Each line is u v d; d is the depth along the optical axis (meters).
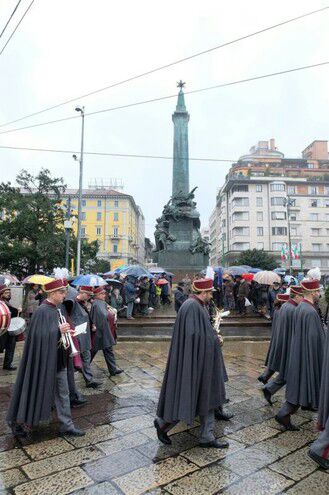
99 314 6.28
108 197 71.12
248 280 14.37
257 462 3.40
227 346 9.30
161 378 6.26
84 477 3.12
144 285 13.25
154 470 3.24
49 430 4.13
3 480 3.08
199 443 3.72
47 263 25.86
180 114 25.36
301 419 4.55
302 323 4.24
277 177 62.31
